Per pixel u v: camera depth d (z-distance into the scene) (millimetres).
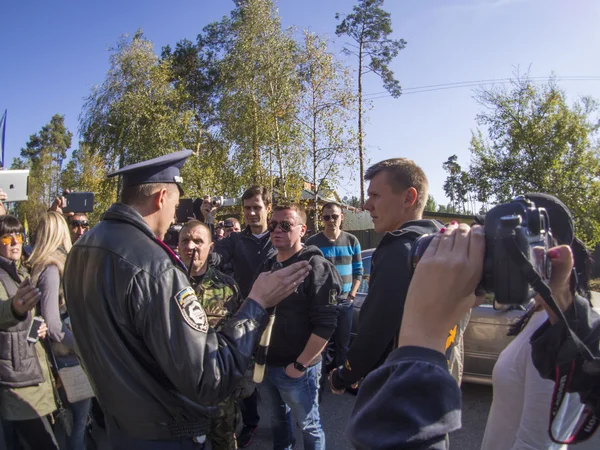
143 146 18203
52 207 4105
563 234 1161
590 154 12828
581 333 1012
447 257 754
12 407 2475
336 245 5090
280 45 16000
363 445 686
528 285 700
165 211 1723
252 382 2287
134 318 1403
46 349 2699
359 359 1771
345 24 22188
